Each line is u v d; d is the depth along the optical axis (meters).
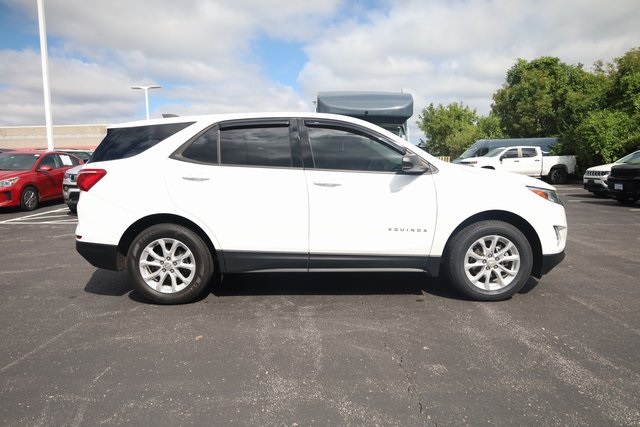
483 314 4.16
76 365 3.22
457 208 4.34
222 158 4.38
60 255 6.77
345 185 4.32
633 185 12.20
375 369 3.14
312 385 2.94
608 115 19.28
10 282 5.30
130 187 4.32
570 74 27.92
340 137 4.43
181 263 4.40
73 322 4.03
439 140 48.22
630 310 4.25
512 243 4.40
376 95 10.02
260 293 4.79
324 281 5.20
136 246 4.34
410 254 4.39
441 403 2.72
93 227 4.36
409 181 4.36
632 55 20.81
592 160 20.05
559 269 5.73
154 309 4.34
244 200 4.30
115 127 4.62
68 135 49.22
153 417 2.60
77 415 2.62
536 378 3.00
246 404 2.72
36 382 2.99
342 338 3.65
